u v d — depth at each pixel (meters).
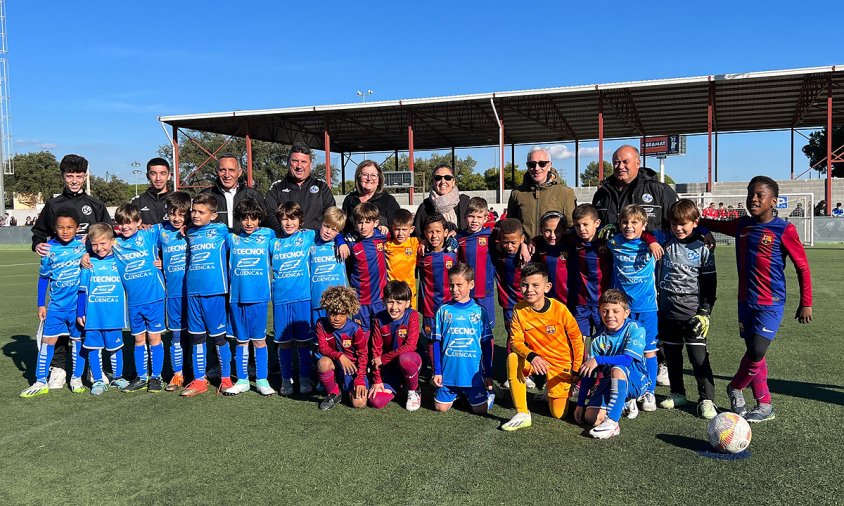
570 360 3.70
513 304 4.41
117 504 2.51
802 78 19.98
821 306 7.37
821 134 36.22
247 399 4.11
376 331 3.88
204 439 3.28
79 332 4.41
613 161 4.12
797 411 3.59
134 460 2.99
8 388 4.44
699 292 3.70
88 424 3.58
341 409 3.85
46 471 2.87
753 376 3.45
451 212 4.72
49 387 4.41
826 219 19.62
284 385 4.24
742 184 25.33
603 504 2.44
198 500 2.53
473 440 3.22
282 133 30.52
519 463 2.88
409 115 24.55
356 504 2.47
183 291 4.42
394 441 3.22
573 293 4.22
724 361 4.87
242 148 45.31
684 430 3.33
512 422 3.40
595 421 3.42
